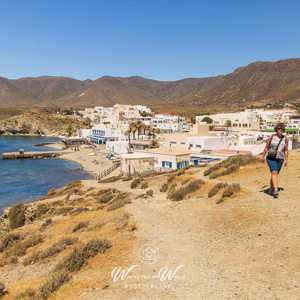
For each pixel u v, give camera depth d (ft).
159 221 43.52
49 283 26.58
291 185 43.01
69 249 40.37
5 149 448.65
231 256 24.63
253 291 18.38
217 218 36.73
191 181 71.92
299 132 455.63
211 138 187.73
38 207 96.12
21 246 48.80
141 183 100.22
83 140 536.42
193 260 25.82
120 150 361.71
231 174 67.00
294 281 18.31
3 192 176.86
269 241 25.53
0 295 28.99
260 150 192.54
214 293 19.27
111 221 51.65
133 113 637.30
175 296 20.02
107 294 22.35
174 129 547.49
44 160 333.21
